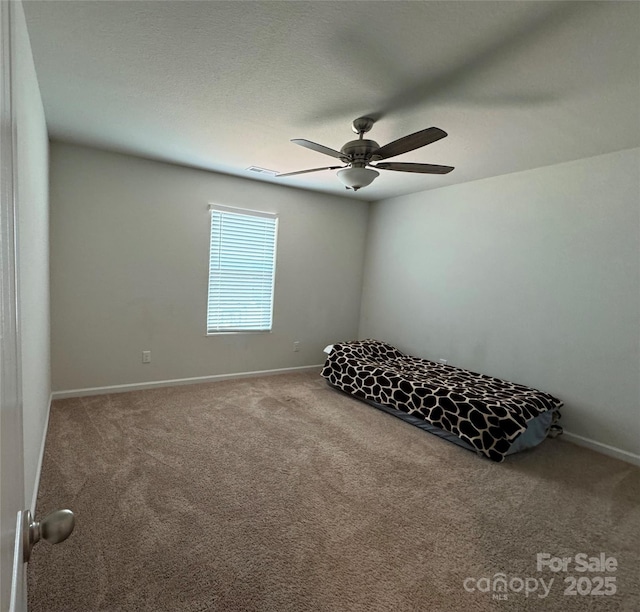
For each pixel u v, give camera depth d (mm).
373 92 2129
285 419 3322
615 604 1574
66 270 3381
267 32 1651
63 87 2209
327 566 1688
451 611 1501
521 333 3549
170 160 3645
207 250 4078
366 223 5316
